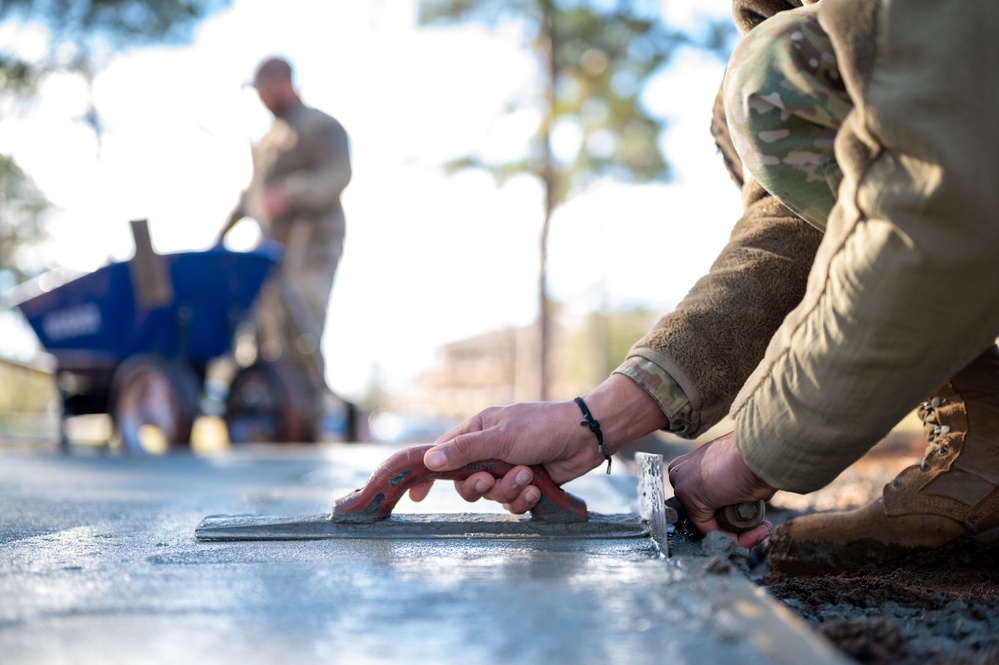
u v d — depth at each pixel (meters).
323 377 6.58
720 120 1.67
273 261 6.08
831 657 0.76
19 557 1.28
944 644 0.95
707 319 1.48
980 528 1.46
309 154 6.46
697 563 1.18
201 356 6.04
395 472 1.47
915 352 1.08
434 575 1.10
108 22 11.56
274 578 1.09
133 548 1.37
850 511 1.56
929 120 1.02
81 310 5.97
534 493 1.45
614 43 14.30
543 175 14.95
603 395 1.46
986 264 1.03
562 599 0.96
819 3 1.20
